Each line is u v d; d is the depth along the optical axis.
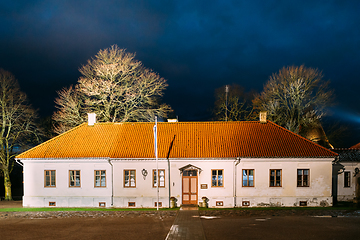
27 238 15.81
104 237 15.80
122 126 31.11
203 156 27.20
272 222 19.02
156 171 27.11
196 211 23.92
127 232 16.77
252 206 27.14
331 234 15.90
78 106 37.56
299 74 42.09
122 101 38.78
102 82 35.62
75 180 28.11
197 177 27.72
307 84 41.81
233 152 27.52
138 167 27.78
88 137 29.89
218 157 27.03
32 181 28.09
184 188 27.62
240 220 19.86
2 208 27.08
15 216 22.14
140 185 27.66
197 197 27.48
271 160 27.23
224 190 27.30
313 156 26.83
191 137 29.31
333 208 25.47
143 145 28.67
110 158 27.33
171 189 27.52
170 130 30.33
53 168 28.12
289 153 27.17
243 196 27.25
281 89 43.88
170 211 24.14
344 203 28.75
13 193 46.22
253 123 30.94
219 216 21.50
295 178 27.22
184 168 27.34
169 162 27.62
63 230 17.42
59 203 27.83
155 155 27.38
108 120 36.84
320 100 41.88
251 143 28.38
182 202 27.50
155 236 15.85
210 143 28.55
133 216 21.77
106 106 36.81
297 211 23.53
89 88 35.56
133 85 38.78
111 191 27.72
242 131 29.88
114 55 37.19
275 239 15.06
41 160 28.06
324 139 42.12
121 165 27.86
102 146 28.73
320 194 27.12
